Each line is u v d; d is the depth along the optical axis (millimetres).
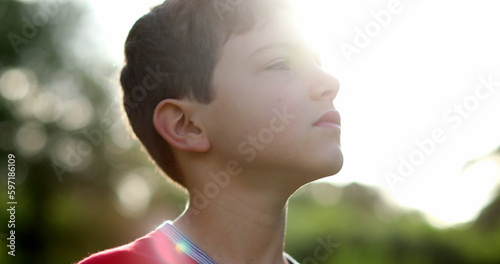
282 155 2070
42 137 27938
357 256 14641
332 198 19953
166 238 2201
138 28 2426
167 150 2291
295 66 2150
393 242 15430
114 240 26109
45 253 25141
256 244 2154
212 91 2154
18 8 26703
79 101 27984
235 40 2162
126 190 27203
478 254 16203
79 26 27922
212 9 2223
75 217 26219
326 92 2135
